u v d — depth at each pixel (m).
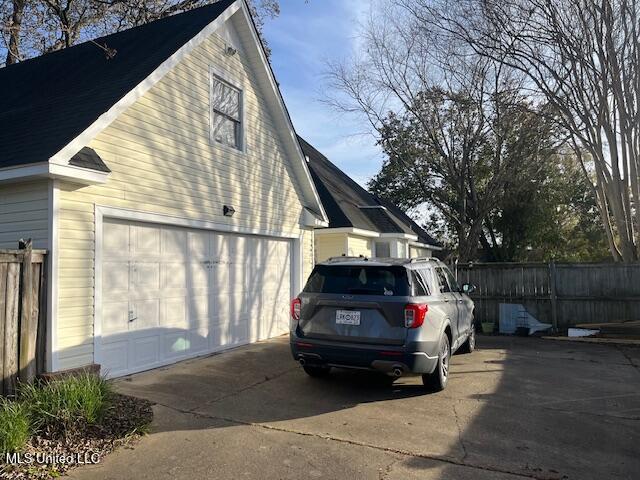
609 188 13.45
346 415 5.66
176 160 8.10
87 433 4.68
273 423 5.34
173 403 5.89
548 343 11.52
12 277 5.53
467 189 22.00
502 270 13.58
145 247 7.52
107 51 8.56
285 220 11.53
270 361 8.43
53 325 5.93
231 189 9.56
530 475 4.18
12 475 3.87
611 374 8.00
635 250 13.10
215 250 9.20
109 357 6.79
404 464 4.34
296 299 6.79
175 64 7.79
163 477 4.02
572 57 12.70
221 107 9.55
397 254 18.39
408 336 6.04
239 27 9.94
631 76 12.12
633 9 11.77
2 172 5.92
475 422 5.49
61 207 6.09
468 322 9.45
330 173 20.52
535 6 12.75
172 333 8.01
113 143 6.87
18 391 5.46
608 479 4.14
